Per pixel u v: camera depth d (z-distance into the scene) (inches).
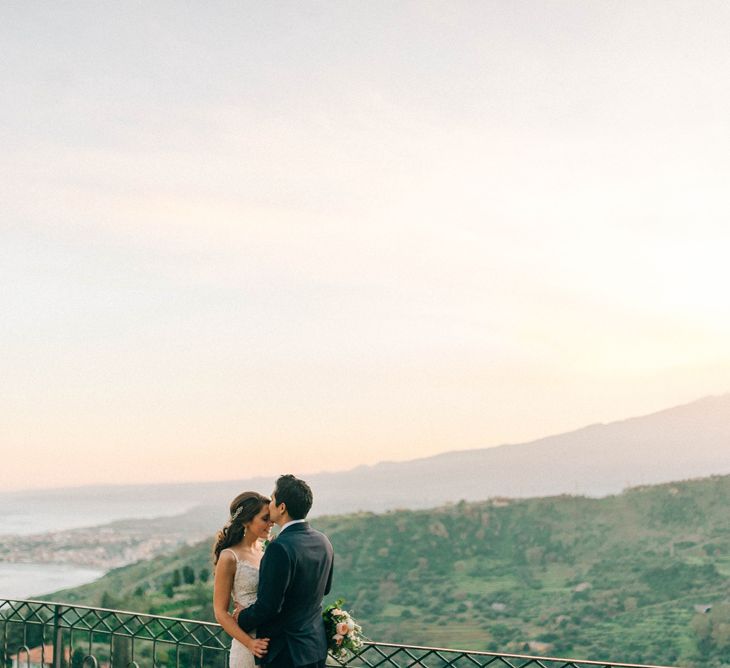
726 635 2222.0
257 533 180.1
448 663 182.5
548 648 2351.1
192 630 212.7
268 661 165.9
